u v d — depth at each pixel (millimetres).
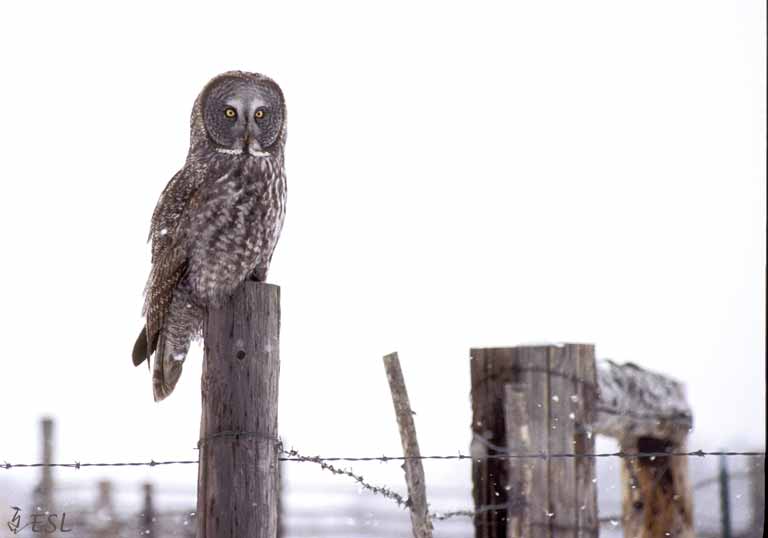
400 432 9305
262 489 7645
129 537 21172
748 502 15461
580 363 10016
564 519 9641
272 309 7867
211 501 7602
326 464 8641
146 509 21156
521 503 9719
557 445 9820
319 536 30312
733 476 15000
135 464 8258
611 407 10680
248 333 7762
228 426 7648
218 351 7738
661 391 11195
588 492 9742
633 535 11430
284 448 8617
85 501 22062
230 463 7602
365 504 31344
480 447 9977
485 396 10117
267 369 7777
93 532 20984
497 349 10164
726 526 14773
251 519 7574
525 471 9766
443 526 29625
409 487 9133
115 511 21719
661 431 11195
